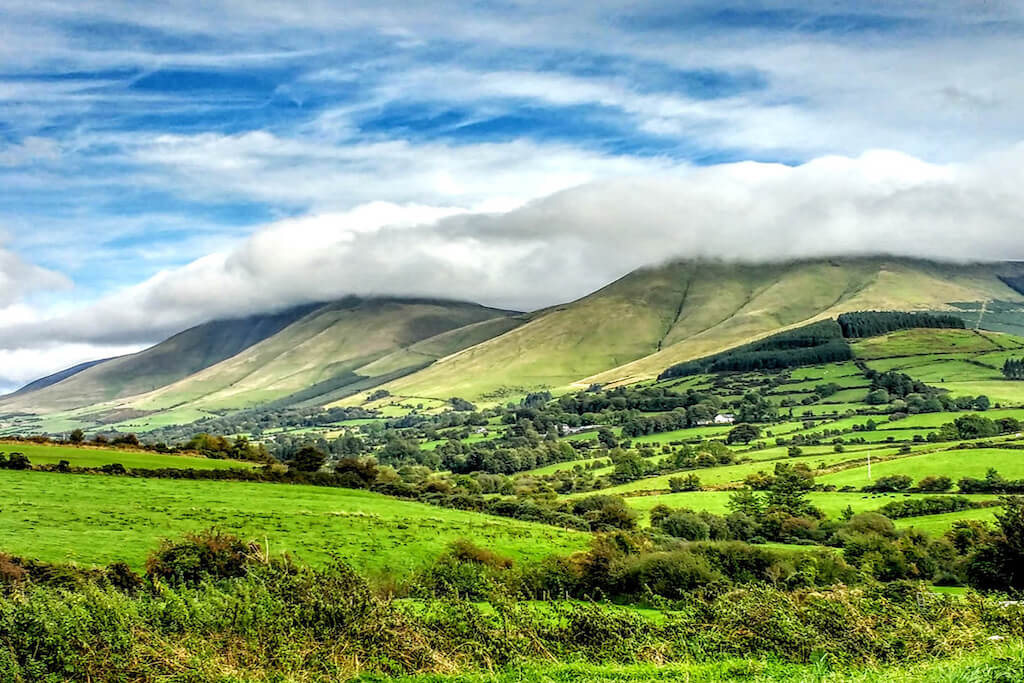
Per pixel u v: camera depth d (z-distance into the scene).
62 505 77.62
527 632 24.00
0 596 19.36
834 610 27.28
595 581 68.06
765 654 24.78
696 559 69.25
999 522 70.75
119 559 57.69
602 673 21.16
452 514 106.50
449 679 19.97
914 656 23.55
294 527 80.38
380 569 66.62
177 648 19.25
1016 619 25.30
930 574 80.44
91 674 17.81
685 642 25.86
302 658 20.12
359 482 130.50
